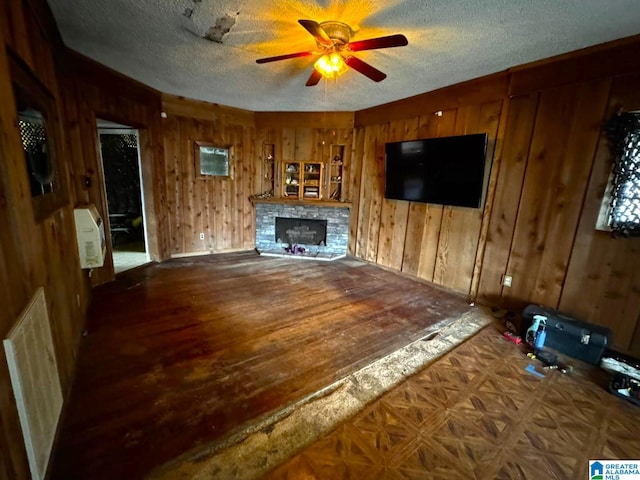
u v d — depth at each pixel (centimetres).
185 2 188
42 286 144
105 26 222
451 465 141
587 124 244
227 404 172
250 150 497
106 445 142
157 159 403
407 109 391
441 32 216
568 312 265
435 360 224
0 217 105
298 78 324
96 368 198
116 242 539
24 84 146
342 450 146
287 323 269
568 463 144
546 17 193
